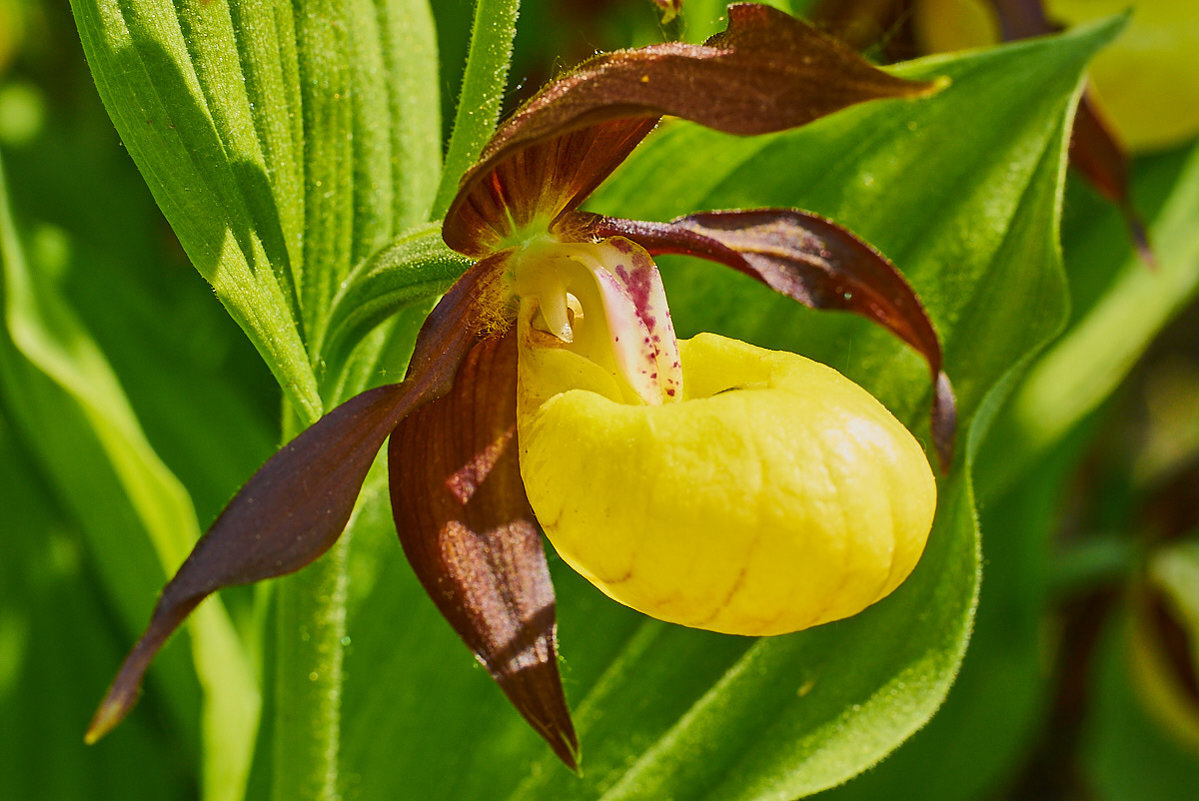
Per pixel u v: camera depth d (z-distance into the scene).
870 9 0.42
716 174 0.38
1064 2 0.44
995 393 0.36
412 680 0.38
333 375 0.35
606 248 0.35
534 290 0.35
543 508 0.34
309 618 0.35
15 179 0.44
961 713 0.42
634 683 0.37
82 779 0.40
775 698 0.36
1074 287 0.43
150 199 0.47
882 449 0.33
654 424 0.33
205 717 0.39
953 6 0.43
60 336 0.39
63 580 0.40
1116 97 0.44
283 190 0.35
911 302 0.35
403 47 0.36
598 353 0.35
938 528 0.36
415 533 0.34
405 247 0.34
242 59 0.35
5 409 0.41
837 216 0.37
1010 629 0.42
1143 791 0.47
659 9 0.34
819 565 0.33
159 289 0.45
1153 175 0.44
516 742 0.37
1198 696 0.47
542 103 0.33
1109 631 0.50
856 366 0.37
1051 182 0.36
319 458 0.33
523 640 0.34
